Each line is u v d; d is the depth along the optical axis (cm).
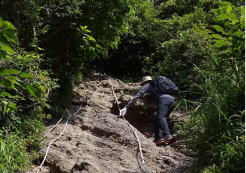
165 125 630
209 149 431
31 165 478
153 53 1118
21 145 491
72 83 859
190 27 1062
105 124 660
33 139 532
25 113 584
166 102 651
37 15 695
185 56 888
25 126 545
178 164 492
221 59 464
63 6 761
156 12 1301
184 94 777
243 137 386
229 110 429
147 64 1155
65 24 789
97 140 582
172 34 1140
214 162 411
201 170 410
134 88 945
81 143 550
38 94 238
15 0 632
